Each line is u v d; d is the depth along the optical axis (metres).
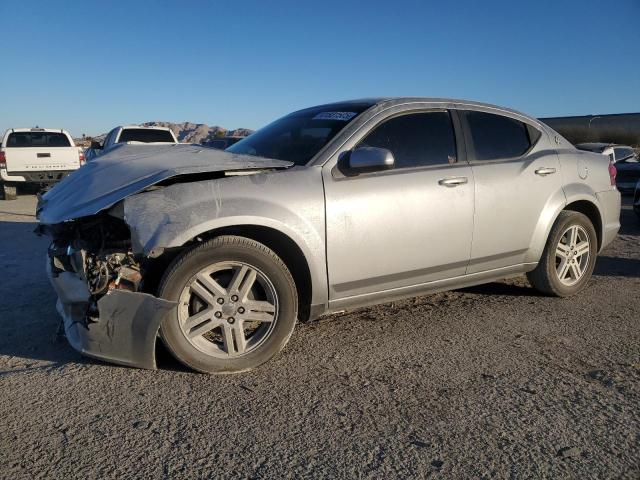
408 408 3.07
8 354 3.80
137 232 3.22
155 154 4.16
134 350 3.35
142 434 2.80
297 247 3.62
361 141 4.00
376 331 4.28
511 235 4.60
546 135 5.11
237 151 4.54
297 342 4.05
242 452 2.66
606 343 4.07
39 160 15.21
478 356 3.80
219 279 3.54
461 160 4.41
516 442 2.74
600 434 2.82
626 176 16.91
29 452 2.65
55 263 3.61
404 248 4.02
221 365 3.46
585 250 5.23
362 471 2.51
